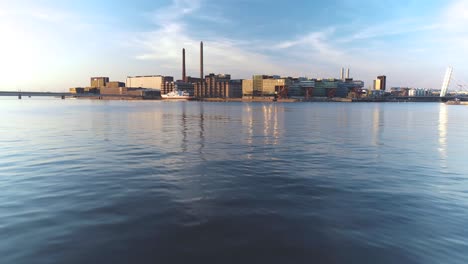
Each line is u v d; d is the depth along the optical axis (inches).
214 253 290.7
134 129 1487.5
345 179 554.6
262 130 1473.9
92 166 657.0
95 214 381.7
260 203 423.8
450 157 776.9
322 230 339.0
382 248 300.5
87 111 3452.3
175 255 286.8
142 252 291.4
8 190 481.1
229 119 2279.8
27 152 828.6
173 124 1801.2
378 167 657.6
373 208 406.0
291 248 300.5
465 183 529.0
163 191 477.1
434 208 406.3
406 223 357.7
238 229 340.5
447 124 1884.8
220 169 633.0
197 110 3991.1
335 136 1232.8
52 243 307.9
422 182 535.2
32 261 276.5
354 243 310.0
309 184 520.4
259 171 615.8
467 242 312.3
